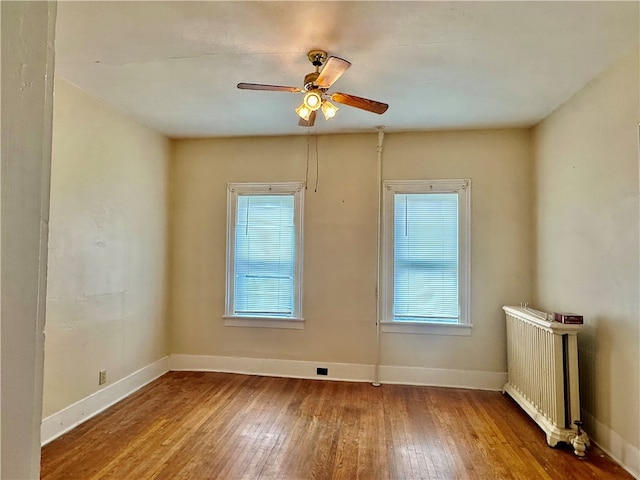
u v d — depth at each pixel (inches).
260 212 170.1
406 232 161.3
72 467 94.1
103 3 78.0
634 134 93.1
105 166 131.8
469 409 132.3
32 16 19.4
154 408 130.6
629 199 95.0
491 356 154.6
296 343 166.4
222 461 97.5
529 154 153.8
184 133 165.8
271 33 89.4
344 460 98.7
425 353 158.7
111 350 135.0
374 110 104.0
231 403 135.6
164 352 168.9
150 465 95.3
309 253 166.6
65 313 114.3
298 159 168.2
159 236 165.3
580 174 117.2
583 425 113.5
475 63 102.9
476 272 156.3
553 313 122.8
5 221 17.9
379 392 148.3
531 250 152.2
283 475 91.7
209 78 113.1
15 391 18.5
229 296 170.7
